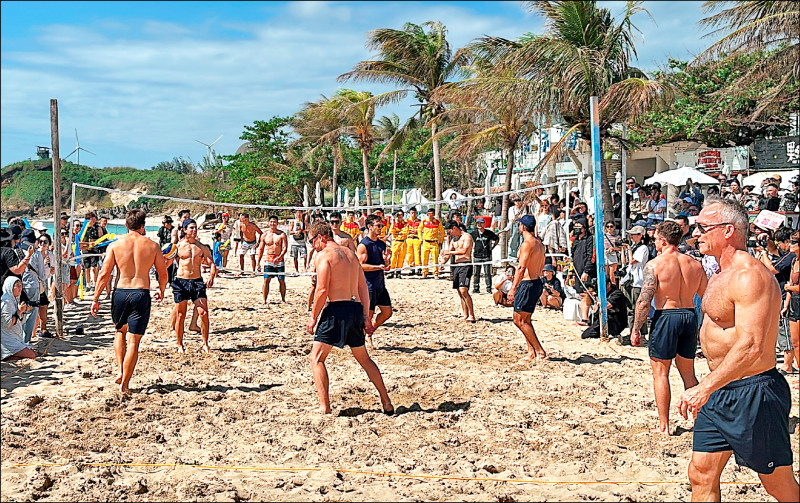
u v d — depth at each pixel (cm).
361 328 636
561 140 1697
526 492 455
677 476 486
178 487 456
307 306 1355
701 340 383
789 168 2506
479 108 2086
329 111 3603
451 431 586
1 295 848
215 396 692
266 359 873
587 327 1102
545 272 1298
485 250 1553
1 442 548
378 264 948
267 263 1370
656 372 591
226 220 2100
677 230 598
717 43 1742
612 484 469
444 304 1393
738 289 351
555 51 1653
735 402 357
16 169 7812
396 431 584
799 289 755
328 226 642
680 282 591
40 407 649
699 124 2542
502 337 1038
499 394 709
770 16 1634
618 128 2605
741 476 486
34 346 936
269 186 4803
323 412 630
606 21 1716
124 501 440
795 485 366
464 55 2502
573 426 601
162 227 1686
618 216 1712
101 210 6084
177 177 7644
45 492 452
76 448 539
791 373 789
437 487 464
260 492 454
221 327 1119
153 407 653
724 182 1906
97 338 1003
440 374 790
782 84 1933
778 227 937
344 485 466
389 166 5381
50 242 1234
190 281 903
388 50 2556
